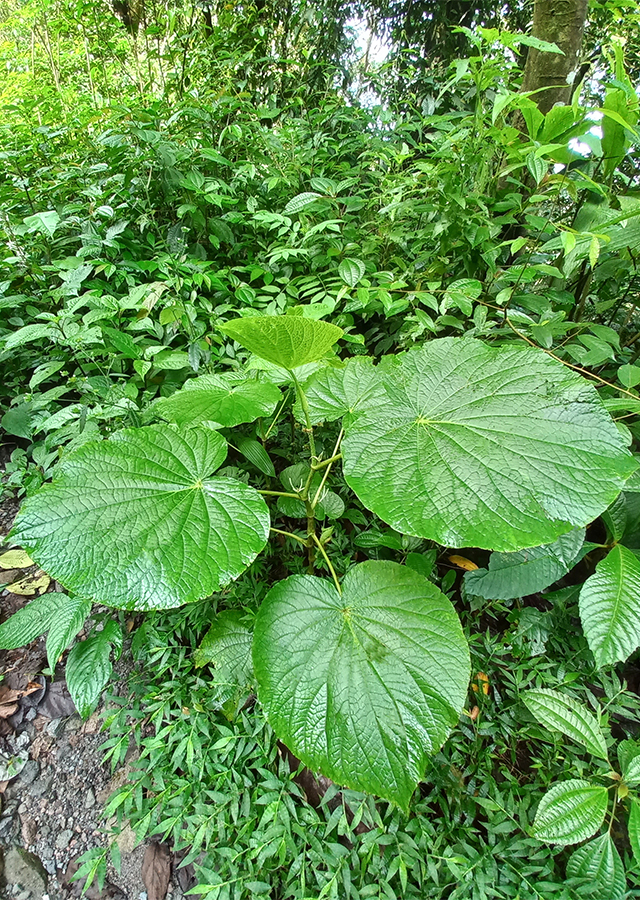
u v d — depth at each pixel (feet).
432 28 7.69
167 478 1.93
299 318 1.63
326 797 2.17
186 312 3.09
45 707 2.74
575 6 3.41
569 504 1.59
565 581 3.08
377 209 4.31
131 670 2.83
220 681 2.34
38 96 6.02
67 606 2.38
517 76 4.21
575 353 2.70
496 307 3.22
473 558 3.03
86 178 4.50
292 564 2.84
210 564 1.65
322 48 7.68
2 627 2.37
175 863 2.28
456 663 1.71
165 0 7.78
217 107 5.09
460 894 1.94
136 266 3.77
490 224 3.19
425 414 1.93
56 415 2.94
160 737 2.37
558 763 2.34
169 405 2.27
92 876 2.11
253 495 1.89
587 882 1.91
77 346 3.03
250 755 2.34
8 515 3.46
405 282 3.37
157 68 8.25
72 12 7.27
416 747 1.60
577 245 2.55
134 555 1.65
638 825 1.84
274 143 4.88
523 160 3.09
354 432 1.88
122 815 2.28
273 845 2.05
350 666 1.72
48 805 2.44
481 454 1.74
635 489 2.13
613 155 2.89
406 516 1.61
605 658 1.93
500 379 1.93
